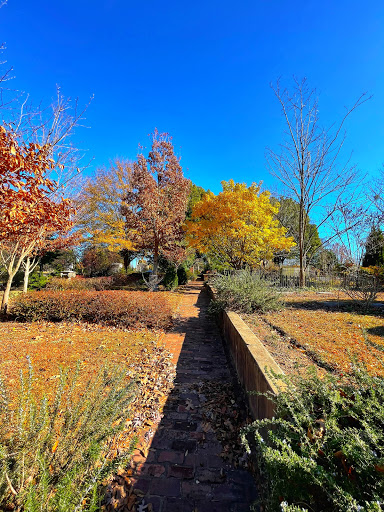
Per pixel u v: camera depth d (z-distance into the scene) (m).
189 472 2.07
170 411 2.93
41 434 1.58
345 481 1.06
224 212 13.48
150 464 2.15
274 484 1.17
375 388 1.56
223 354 4.80
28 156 3.88
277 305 5.70
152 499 1.83
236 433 2.53
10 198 3.88
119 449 2.26
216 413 2.88
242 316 5.20
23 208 4.17
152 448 2.34
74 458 1.55
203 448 2.34
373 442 1.14
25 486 1.37
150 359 4.33
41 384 3.14
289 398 1.62
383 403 1.38
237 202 13.44
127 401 1.98
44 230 7.03
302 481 1.11
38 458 1.35
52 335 5.55
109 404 1.87
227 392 3.34
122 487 1.92
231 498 1.84
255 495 1.86
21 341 5.07
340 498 0.98
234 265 15.28
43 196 4.50
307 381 1.82
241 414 2.83
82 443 1.62
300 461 1.10
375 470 1.04
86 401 1.94
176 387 3.49
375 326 4.34
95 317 6.64
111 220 19.64
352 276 6.88
